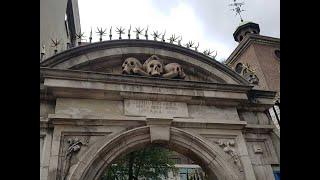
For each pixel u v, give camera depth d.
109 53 8.66
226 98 9.02
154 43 9.25
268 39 24.59
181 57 9.41
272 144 9.17
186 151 8.16
